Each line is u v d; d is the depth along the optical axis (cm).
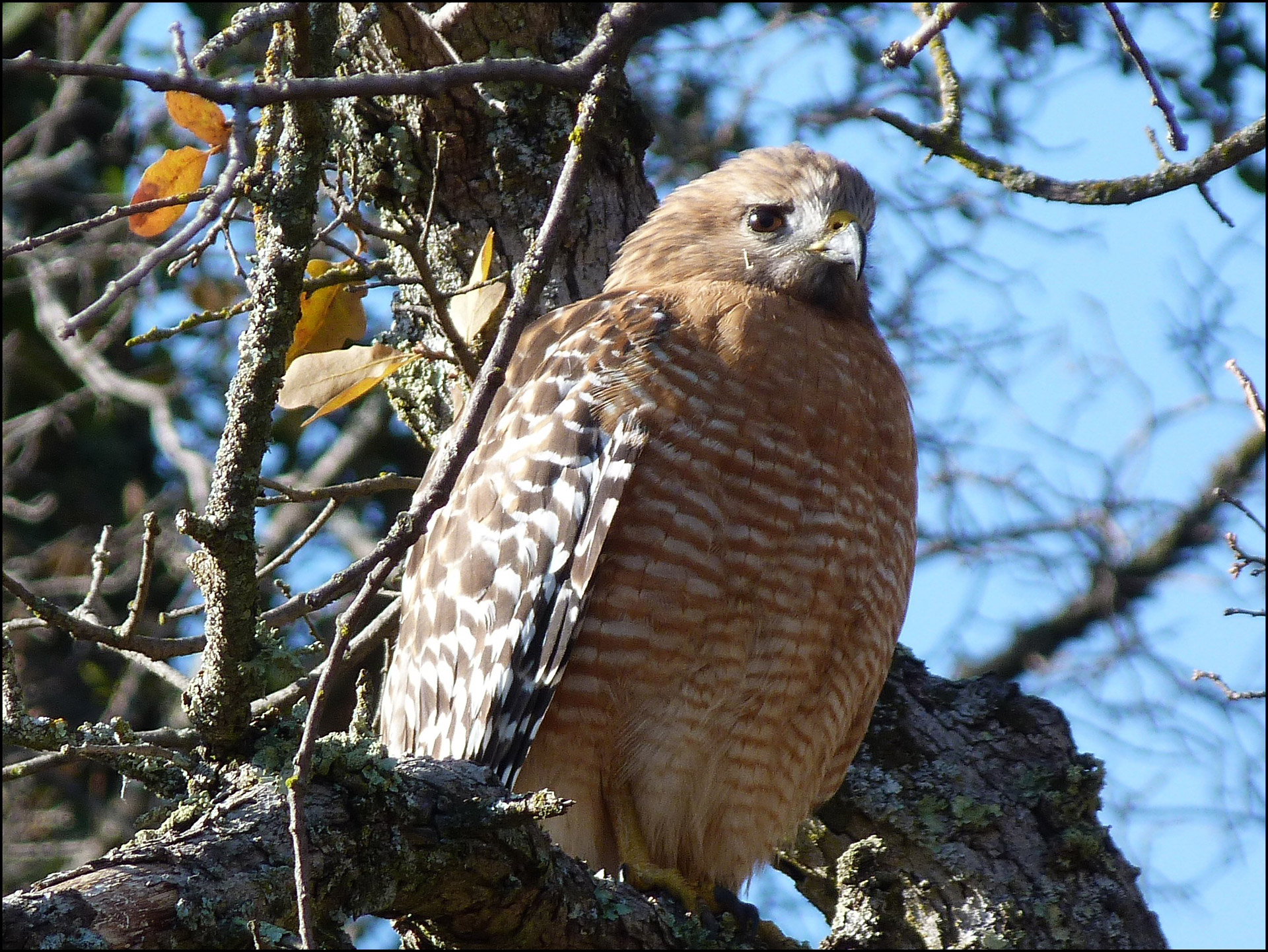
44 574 1462
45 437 1559
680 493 810
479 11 932
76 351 1428
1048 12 980
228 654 624
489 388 577
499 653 841
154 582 1472
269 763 641
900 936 830
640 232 988
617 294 919
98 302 489
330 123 610
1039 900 818
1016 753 870
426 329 966
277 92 540
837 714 859
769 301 880
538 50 949
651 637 809
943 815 851
